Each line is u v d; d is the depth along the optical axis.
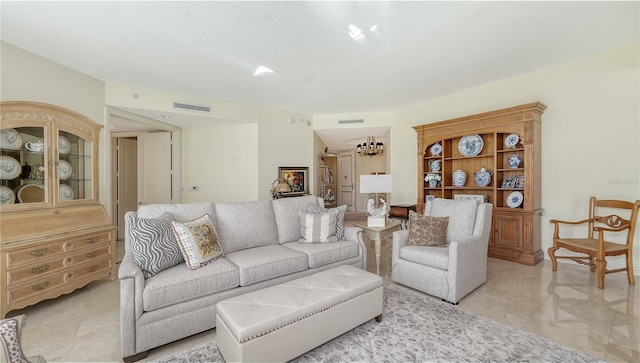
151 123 5.04
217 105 4.98
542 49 3.20
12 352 1.08
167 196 5.57
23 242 2.47
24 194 2.79
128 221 2.23
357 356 1.84
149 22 2.50
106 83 3.96
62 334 2.15
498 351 1.88
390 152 5.84
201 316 2.08
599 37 2.96
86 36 2.73
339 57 3.27
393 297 2.73
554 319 2.29
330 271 2.34
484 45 3.04
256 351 1.56
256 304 1.78
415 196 5.43
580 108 3.58
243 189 5.54
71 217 3.02
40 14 2.36
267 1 2.21
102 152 3.88
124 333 1.79
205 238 2.35
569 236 3.70
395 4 2.27
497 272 3.43
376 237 3.27
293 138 5.96
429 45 3.00
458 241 2.63
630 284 2.99
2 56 2.82
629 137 3.27
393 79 4.04
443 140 4.74
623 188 3.32
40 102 3.13
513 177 4.13
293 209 3.29
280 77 3.91
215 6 2.27
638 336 2.03
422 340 2.01
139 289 1.84
